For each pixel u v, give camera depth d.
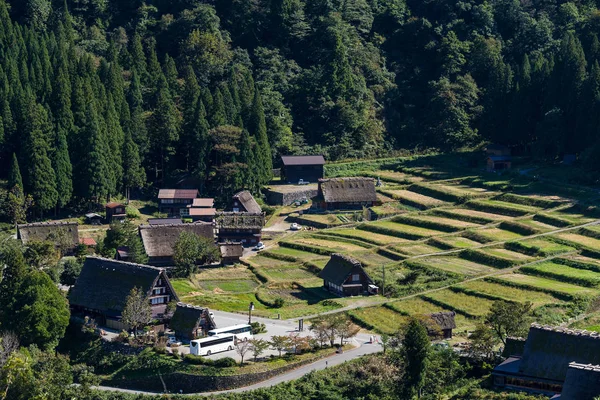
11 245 156.88
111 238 169.00
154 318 133.75
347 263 155.12
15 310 127.88
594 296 144.75
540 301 143.88
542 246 169.88
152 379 120.88
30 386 109.06
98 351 127.50
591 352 107.56
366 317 141.62
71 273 148.75
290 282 161.62
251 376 118.94
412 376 111.31
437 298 147.88
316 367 121.75
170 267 166.00
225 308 146.25
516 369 111.81
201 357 121.75
